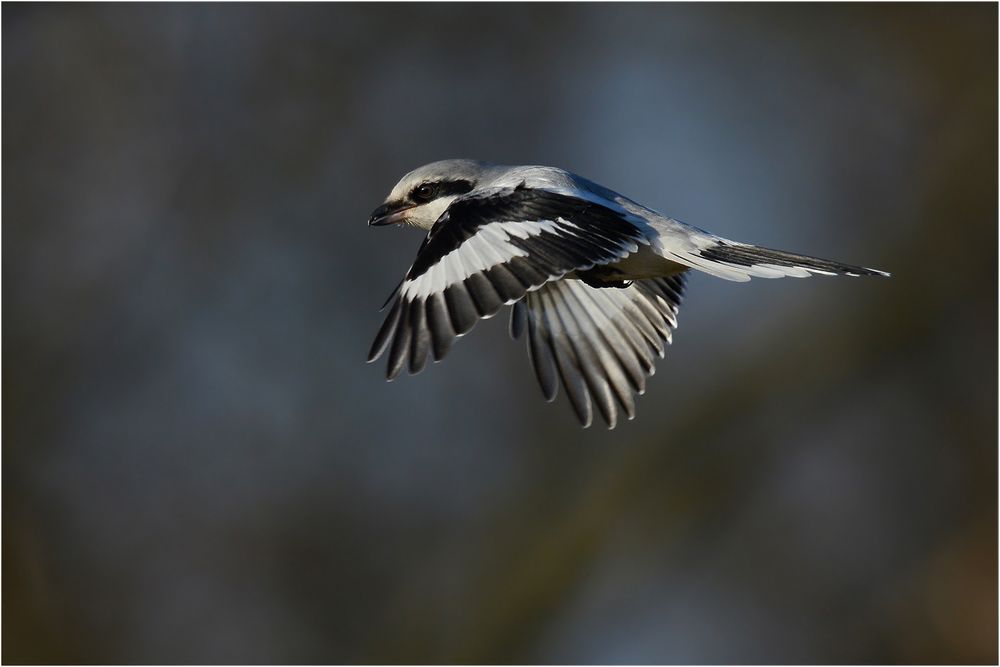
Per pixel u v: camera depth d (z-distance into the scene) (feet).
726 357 48.65
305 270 48.34
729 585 47.34
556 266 22.63
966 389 47.70
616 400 26.25
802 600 47.14
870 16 50.80
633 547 46.29
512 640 45.32
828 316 48.08
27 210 48.24
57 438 47.44
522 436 48.67
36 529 46.55
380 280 48.16
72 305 47.88
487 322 49.29
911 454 48.14
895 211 49.39
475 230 23.41
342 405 48.52
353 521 47.85
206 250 48.34
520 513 47.42
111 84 49.11
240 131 48.83
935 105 50.42
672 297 27.09
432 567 47.21
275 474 47.98
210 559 47.50
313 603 47.21
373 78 49.19
